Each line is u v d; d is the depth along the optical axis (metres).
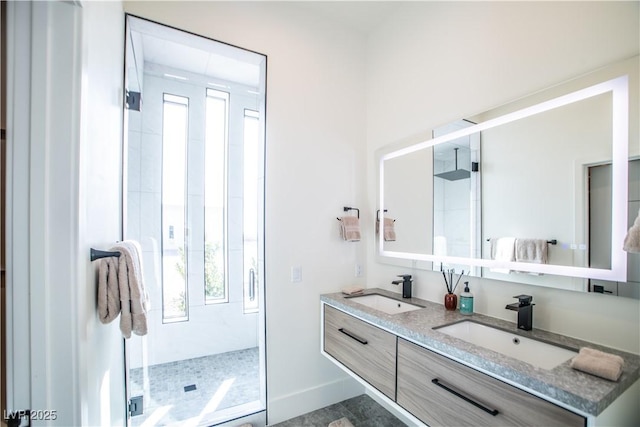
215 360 2.91
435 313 1.60
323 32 2.27
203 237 3.04
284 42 2.10
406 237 2.06
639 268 1.04
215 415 1.92
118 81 1.50
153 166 2.85
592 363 0.92
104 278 1.03
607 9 1.15
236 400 2.22
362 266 2.40
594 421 0.77
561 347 1.15
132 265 1.09
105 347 1.17
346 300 1.95
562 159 1.26
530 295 1.36
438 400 1.20
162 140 2.90
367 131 2.46
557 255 1.26
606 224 1.13
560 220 1.26
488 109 1.55
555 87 1.29
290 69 2.12
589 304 1.18
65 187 0.78
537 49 1.36
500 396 0.98
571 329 1.23
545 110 1.32
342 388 2.23
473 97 1.64
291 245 2.09
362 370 1.66
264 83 2.03
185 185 3.00
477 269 1.59
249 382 2.49
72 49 0.79
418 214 1.97
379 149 2.32
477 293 1.60
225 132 3.20
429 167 1.89
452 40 1.77
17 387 0.75
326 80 2.27
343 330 1.83
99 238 1.08
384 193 2.27
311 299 2.15
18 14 0.75
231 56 2.02
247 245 3.23
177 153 2.98
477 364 1.05
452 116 1.76
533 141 1.36
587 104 1.19
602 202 1.14
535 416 0.89
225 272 3.13
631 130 1.07
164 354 2.83
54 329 0.77
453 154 1.74
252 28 1.99
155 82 2.88
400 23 2.16
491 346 1.39
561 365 0.97
